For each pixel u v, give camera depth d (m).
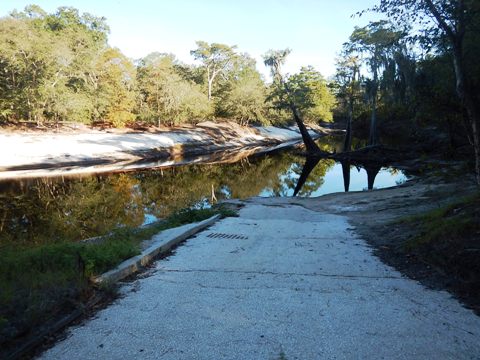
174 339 3.38
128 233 7.69
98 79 48.16
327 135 81.56
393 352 3.14
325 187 23.39
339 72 52.78
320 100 82.50
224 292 4.55
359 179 26.05
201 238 7.96
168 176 27.61
